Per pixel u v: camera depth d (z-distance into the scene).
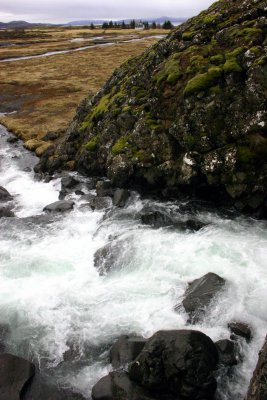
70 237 20.31
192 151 21.39
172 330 11.59
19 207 24.94
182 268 16.44
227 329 12.76
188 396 10.07
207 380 10.22
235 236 18.48
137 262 17.16
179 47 25.70
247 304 13.70
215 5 27.08
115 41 153.62
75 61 103.31
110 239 19.66
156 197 24.03
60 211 22.97
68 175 30.11
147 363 10.66
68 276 16.72
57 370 12.09
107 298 15.09
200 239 18.52
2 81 79.38
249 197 19.78
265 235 18.34
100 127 29.66
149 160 23.53
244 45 21.17
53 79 79.94
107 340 13.05
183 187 22.47
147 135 24.34
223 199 21.48
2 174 31.95
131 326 13.49
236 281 15.00
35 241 19.86
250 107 19.33
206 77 21.05
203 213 21.23
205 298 13.84
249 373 11.24
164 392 10.49
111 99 30.73
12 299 15.22
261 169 19.02
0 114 54.62
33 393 11.25
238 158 19.48
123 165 24.44
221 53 22.38
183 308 13.87
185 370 10.19
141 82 28.09
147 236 19.25
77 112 36.09
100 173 28.88
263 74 18.83
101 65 94.75
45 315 14.33
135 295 15.13
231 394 10.66
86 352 12.67
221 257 16.86
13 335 13.52
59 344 13.07
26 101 62.16
